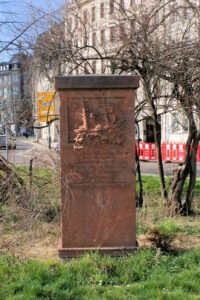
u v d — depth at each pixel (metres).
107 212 4.48
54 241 5.23
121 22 6.99
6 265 4.14
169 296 3.37
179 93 6.53
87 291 3.52
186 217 6.78
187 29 6.53
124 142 4.46
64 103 4.41
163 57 5.92
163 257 4.33
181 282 3.68
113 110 4.43
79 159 4.45
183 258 4.32
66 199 4.45
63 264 4.20
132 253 4.43
